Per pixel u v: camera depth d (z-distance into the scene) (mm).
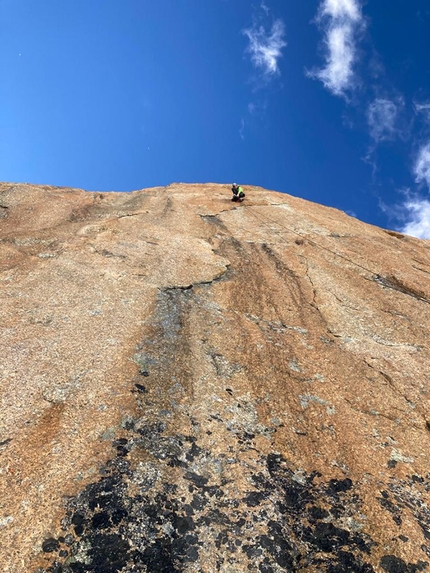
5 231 16922
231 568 5777
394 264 18078
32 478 6379
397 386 10320
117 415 7883
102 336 10398
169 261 15688
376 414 9344
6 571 5188
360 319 13703
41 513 5895
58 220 18719
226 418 8562
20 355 9180
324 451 8094
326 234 21016
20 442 6984
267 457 7766
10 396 7934
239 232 20453
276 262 17422
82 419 7664
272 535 6312
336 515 6770
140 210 22078
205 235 19562
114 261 14914
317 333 12633
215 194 27406
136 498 6398
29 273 13234
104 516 6039
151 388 8883
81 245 15828
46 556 5434
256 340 11602
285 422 8742
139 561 5609
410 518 6824
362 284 16156
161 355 10125
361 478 7535
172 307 12648
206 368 10055
